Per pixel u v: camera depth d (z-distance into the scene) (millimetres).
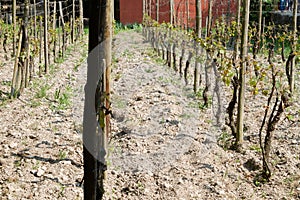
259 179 6270
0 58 12648
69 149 6684
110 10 4434
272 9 20234
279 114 6074
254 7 20234
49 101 8820
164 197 5852
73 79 10617
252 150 7020
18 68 8891
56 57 13258
